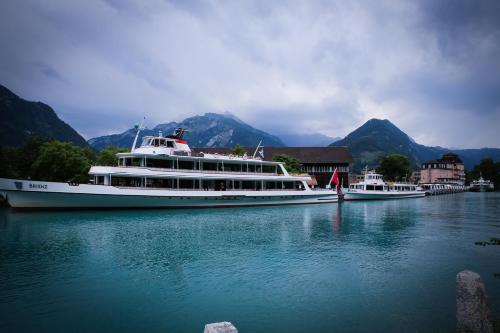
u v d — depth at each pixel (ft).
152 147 143.95
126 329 38.04
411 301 45.62
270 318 40.78
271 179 175.32
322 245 79.87
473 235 94.89
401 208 184.03
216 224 109.40
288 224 112.27
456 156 622.95
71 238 83.76
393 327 38.24
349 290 49.83
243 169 170.71
